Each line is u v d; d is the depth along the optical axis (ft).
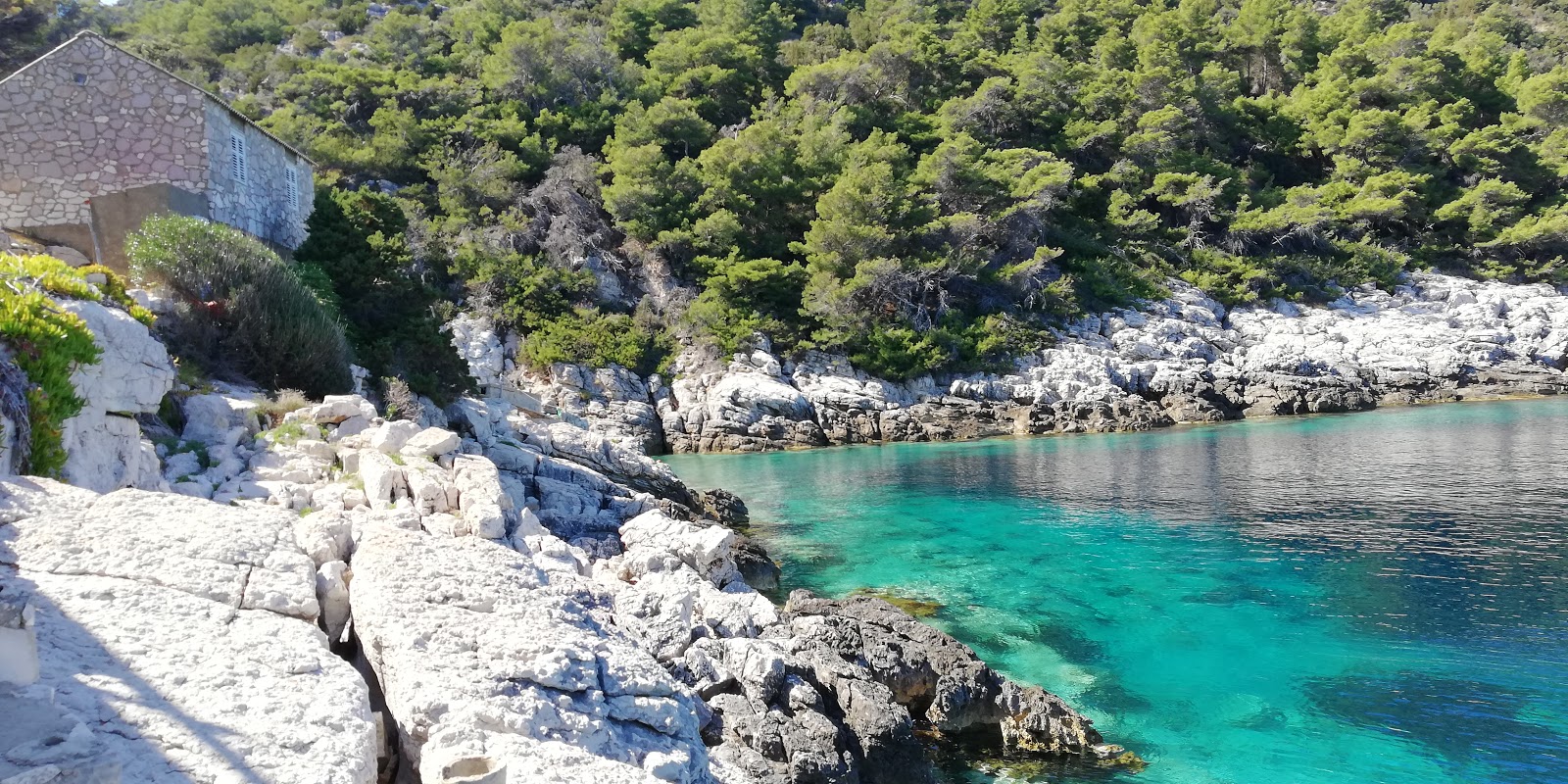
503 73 230.48
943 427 158.92
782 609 49.62
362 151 191.31
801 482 111.34
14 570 18.97
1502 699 40.50
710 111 243.19
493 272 170.19
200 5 285.84
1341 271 206.39
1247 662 46.01
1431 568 60.29
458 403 84.89
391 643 20.33
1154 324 183.32
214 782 13.78
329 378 64.90
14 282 33.58
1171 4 320.29
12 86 71.00
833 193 181.98
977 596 58.08
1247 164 246.68
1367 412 161.38
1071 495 93.35
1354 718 39.29
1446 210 219.20
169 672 16.38
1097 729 39.24
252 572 21.62
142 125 72.38
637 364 167.63
